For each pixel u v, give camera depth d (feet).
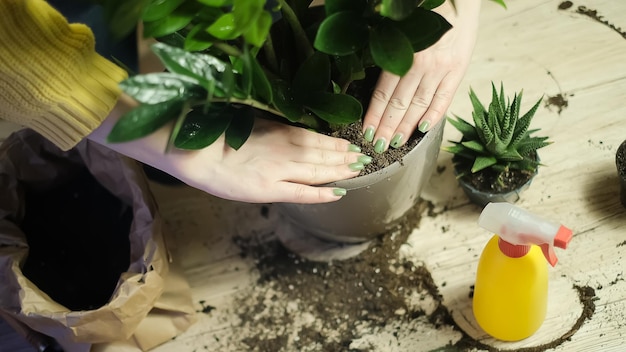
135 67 3.37
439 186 3.60
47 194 3.67
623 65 3.70
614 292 3.29
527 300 3.05
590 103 3.64
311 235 3.59
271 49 2.87
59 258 3.56
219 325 3.45
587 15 3.84
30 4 2.50
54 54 2.60
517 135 3.31
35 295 3.12
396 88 3.04
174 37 2.77
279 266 3.55
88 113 2.73
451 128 3.71
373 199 3.12
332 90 3.08
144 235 3.26
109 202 3.65
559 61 3.76
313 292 3.48
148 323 3.35
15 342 3.55
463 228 3.51
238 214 3.69
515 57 3.80
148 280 3.12
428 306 3.39
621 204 3.44
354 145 3.05
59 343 3.30
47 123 2.77
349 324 3.40
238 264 3.58
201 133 2.75
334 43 2.51
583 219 3.44
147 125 2.42
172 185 3.79
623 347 3.19
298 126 3.13
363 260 3.51
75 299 3.46
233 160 2.99
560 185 3.52
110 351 3.32
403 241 3.52
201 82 2.40
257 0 2.33
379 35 2.50
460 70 3.10
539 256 2.97
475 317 3.32
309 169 2.98
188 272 3.59
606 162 3.52
